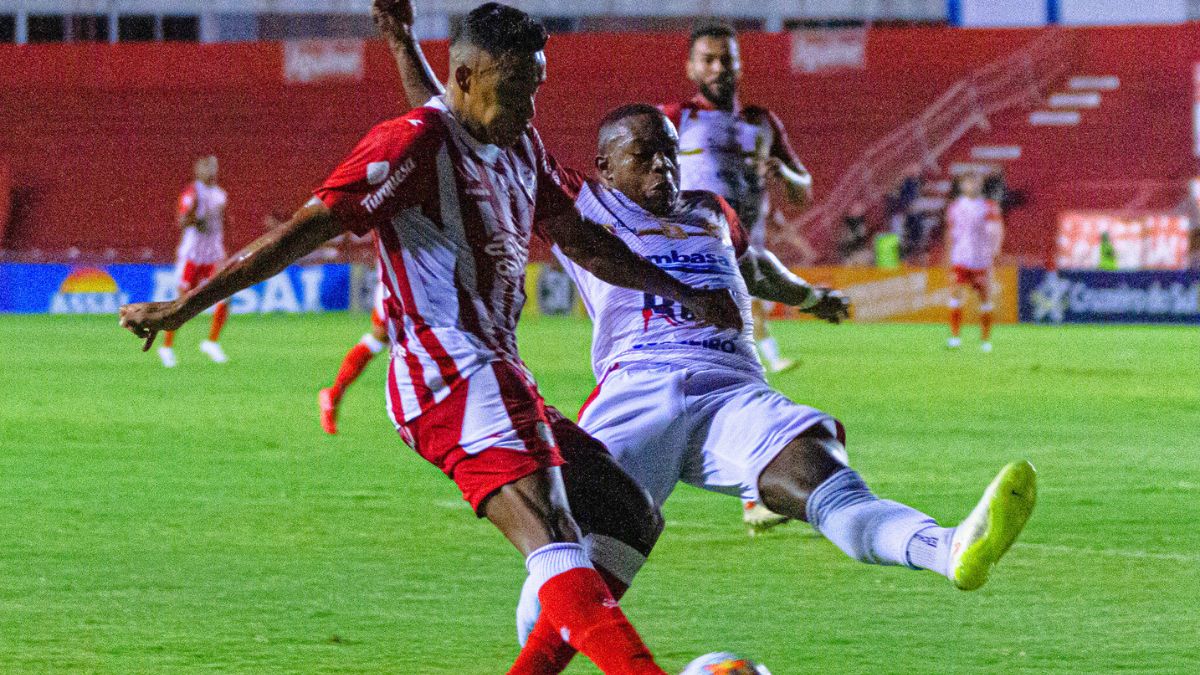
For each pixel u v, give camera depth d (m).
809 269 95.06
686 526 24.80
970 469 31.64
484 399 12.95
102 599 19.39
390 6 15.78
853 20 126.56
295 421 40.59
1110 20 121.56
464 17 13.09
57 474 30.80
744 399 16.55
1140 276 92.19
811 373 56.38
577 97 115.62
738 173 29.94
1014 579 20.58
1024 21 121.75
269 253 12.54
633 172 17.80
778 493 15.60
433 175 12.80
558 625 12.43
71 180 116.88
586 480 14.09
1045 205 109.56
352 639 17.28
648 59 115.25
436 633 17.59
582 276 18.11
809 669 15.98
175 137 117.12
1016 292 93.44
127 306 12.61
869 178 111.56
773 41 114.00
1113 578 20.62
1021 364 60.88
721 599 19.39
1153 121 110.62
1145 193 108.69
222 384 51.25
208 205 61.38
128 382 51.88
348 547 23.05
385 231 12.97
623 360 17.27
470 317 13.12
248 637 17.36
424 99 15.73
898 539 14.02
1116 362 62.25
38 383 51.34
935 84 112.56
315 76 116.81
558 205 14.34
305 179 116.56
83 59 117.56
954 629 17.75
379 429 38.81
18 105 117.75
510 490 12.80
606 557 14.16
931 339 78.75
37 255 110.12
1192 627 17.81
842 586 20.14
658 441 16.52
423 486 29.28
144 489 28.84
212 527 24.73
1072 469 31.61
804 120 113.44
